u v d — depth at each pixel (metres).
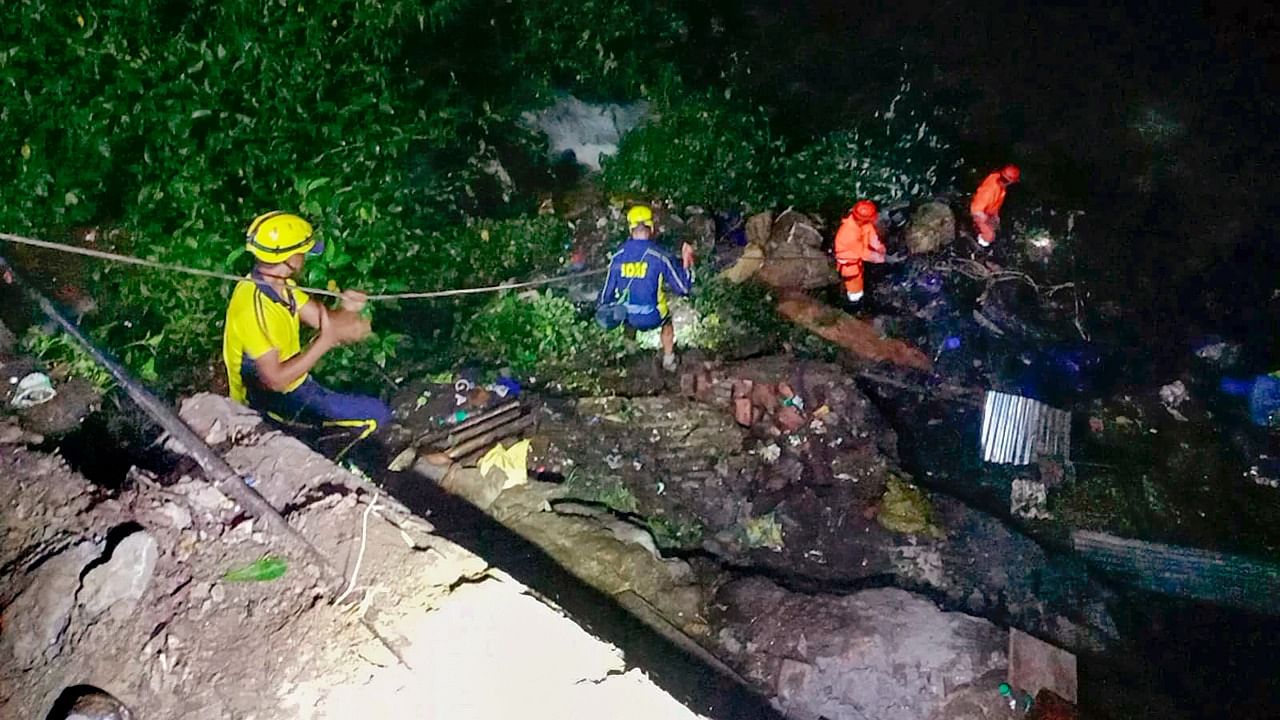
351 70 8.21
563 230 8.71
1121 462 7.20
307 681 3.04
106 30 7.64
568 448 6.29
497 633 3.26
